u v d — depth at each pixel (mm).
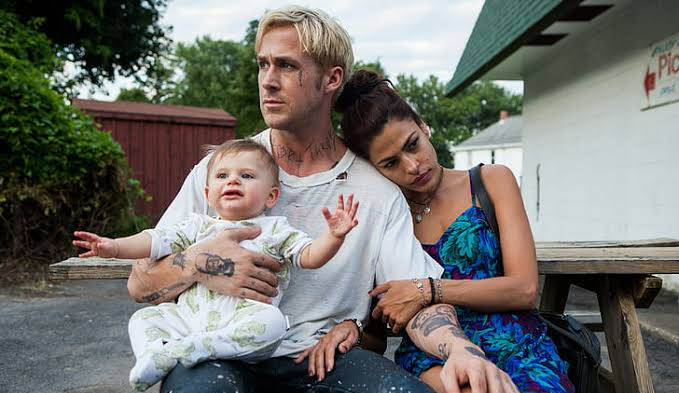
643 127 7168
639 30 7246
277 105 1938
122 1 17438
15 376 3854
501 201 2125
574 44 9266
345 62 2027
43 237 7469
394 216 2066
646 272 2387
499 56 9391
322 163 2084
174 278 1809
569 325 2232
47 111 7406
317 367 1823
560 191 9961
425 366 1931
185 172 14180
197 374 1609
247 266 1773
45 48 10789
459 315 2045
